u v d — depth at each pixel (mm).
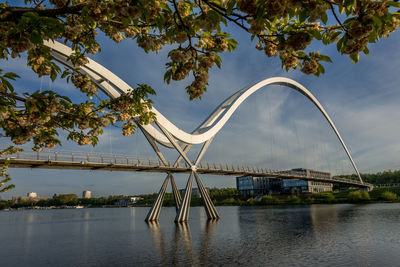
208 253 21750
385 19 2590
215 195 151625
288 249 22641
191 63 3568
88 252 23562
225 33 3709
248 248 23281
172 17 3447
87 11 3311
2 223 58531
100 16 3375
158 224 42219
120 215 81250
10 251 24859
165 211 89125
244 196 127438
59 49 22016
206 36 3727
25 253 23891
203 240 27312
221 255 21031
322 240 26000
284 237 28297
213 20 2934
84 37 4801
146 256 21375
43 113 4113
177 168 39781
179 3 3754
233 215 57406
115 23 3830
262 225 38062
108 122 5379
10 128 4723
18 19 3184
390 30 2781
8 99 3932
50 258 21766
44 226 48688
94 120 5227
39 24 3018
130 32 4066
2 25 3119
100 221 56312
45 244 28250
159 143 39719
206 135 43625
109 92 28500
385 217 41094
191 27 3342
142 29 4145
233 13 2914
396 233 27516
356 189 121125
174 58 3336
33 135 4875
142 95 5938
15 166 27328
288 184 117625
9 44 3033
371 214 46562
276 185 121312
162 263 19250
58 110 4738
